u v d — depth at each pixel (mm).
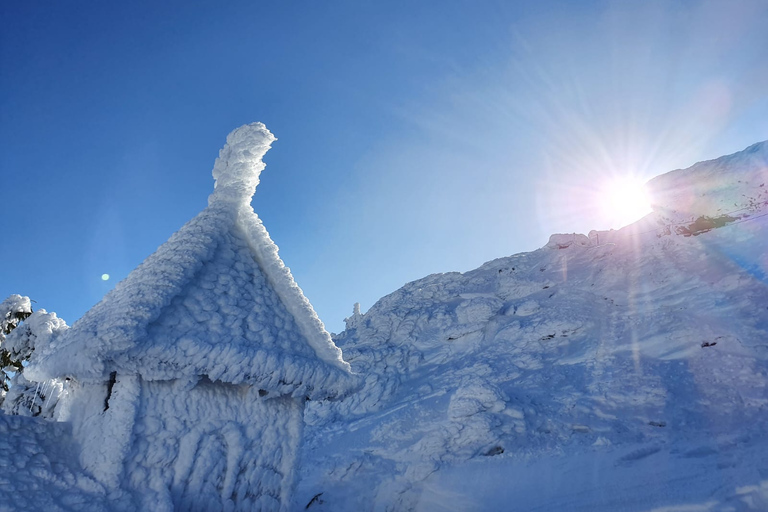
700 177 34406
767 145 34406
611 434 13078
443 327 26766
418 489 12008
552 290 26344
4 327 11789
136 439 6301
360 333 29234
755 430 11445
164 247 7480
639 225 32094
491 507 10430
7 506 5020
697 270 22641
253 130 8734
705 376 15094
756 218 26359
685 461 10438
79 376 6199
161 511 5938
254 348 7133
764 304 17984
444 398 19062
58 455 5953
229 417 7156
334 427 19891
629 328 19953
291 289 8242
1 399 11102
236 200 8383
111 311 6512
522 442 13367
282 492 7414
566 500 9828
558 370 18953
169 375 6562
